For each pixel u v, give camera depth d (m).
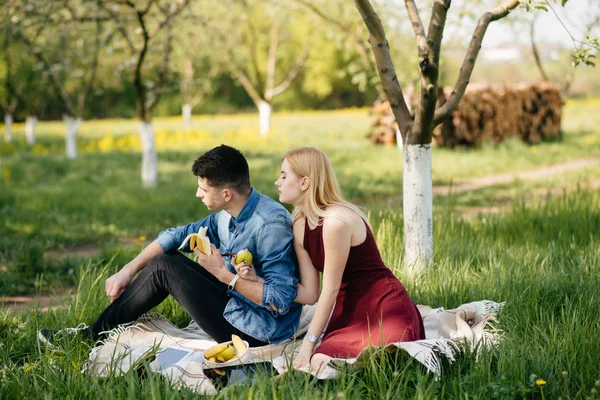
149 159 12.73
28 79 23.98
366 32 13.90
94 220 9.43
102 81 19.34
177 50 16.88
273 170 14.38
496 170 14.05
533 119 18.58
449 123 17.05
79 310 4.37
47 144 25.34
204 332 3.99
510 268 4.79
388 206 7.37
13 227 8.68
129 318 3.78
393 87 5.23
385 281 3.45
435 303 4.43
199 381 3.29
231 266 3.62
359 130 26.28
